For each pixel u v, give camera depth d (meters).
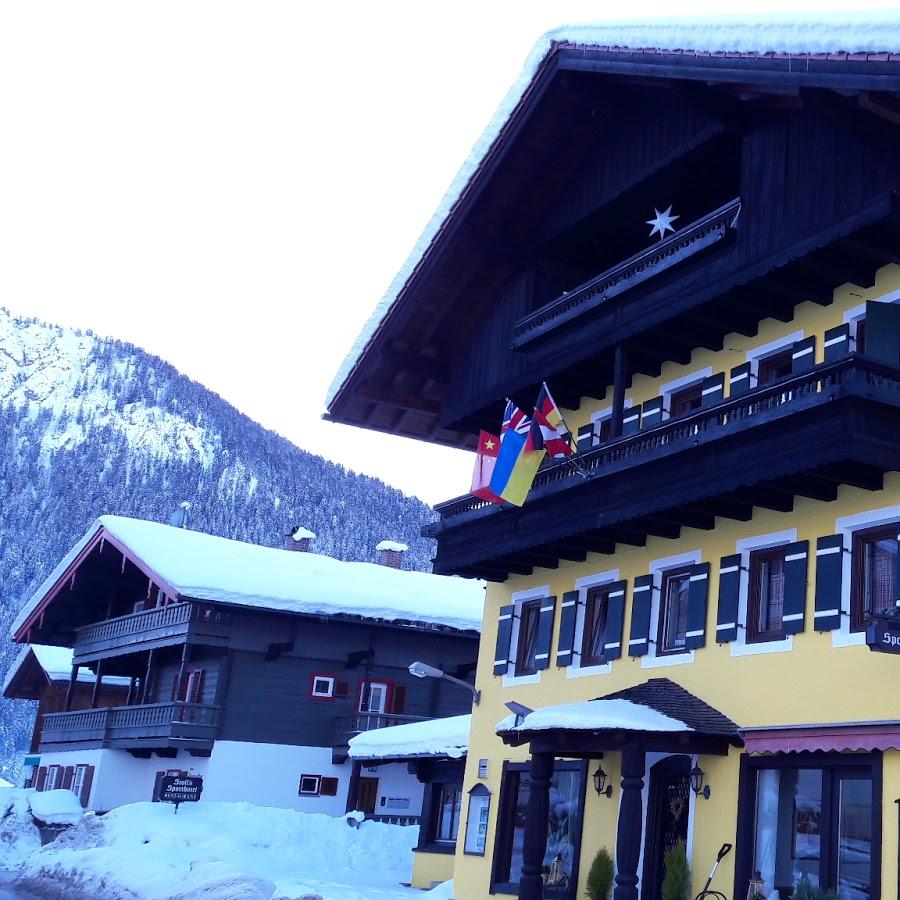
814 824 14.45
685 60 15.68
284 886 21.23
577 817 18.36
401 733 27.88
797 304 16.64
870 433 13.54
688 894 15.70
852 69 13.04
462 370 22.75
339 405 24.16
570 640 19.62
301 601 33.81
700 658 16.70
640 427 19.34
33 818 31.92
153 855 24.61
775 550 15.98
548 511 18.81
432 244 21.36
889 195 13.82
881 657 13.88
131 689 38.00
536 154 20.30
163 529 39.38
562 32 18.30
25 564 196.38
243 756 32.94
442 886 21.83
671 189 18.95
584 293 19.05
